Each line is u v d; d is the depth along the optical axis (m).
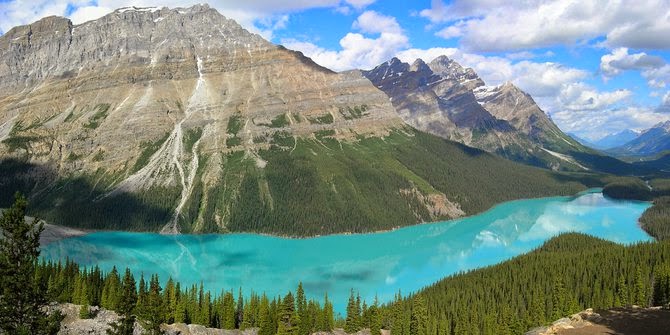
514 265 198.25
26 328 58.84
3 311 58.75
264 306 136.75
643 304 143.88
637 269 152.00
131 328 92.00
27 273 60.03
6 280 58.75
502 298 159.12
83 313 121.88
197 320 141.38
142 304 105.69
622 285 148.12
